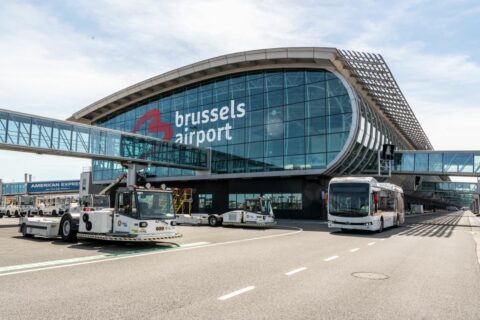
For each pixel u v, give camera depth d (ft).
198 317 18.42
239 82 157.38
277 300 21.90
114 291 23.75
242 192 155.63
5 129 96.99
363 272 31.58
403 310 20.44
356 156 134.51
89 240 56.70
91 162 209.26
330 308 20.45
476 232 87.04
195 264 34.78
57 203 150.71
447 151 140.97
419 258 40.83
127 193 48.14
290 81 144.15
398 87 125.49
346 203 76.43
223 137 158.92
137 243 54.08
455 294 24.32
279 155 142.72
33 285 25.44
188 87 173.58
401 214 110.22
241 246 50.75
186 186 175.01
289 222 121.49
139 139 134.00
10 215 150.92
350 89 129.59
